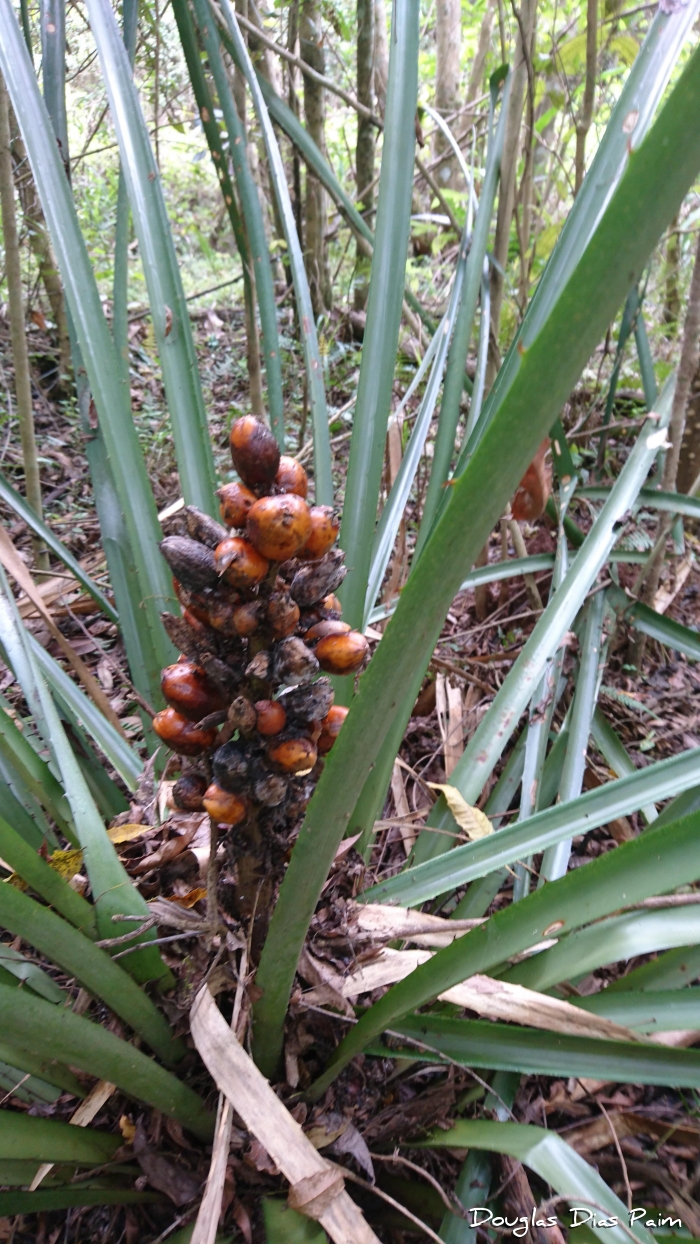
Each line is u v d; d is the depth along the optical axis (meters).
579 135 1.09
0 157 0.98
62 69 0.79
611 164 0.66
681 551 1.32
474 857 0.63
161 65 1.43
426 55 2.65
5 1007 0.40
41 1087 0.60
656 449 0.91
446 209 1.21
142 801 0.75
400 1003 0.50
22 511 0.88
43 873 0.48
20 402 1.14
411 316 1.29
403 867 0.88
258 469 0.39
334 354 2.12
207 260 3.10
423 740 1.16
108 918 0.52
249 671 0.41
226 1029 0.47
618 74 1.53
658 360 1.91
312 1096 0.58
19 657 0.64
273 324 0.84
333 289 2.51
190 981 0.57
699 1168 0.68
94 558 1.47
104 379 0.68
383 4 1.99
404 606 0.31
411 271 2.08
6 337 2.10
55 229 0.66
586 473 1.73
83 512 1.67
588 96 1.07
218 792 0.45
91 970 0.47
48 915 0.43
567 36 1.60
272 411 0.85
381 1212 0.60
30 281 2.04
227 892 0.58
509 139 1.12
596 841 1.03
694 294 1.03
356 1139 0.56
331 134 2.62
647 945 0.48
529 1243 0.57
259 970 0.49
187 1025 0.56
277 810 0.49
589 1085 0.68
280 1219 0.52
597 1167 0.67
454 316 0.93
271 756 0.44
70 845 0.69
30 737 0.82
